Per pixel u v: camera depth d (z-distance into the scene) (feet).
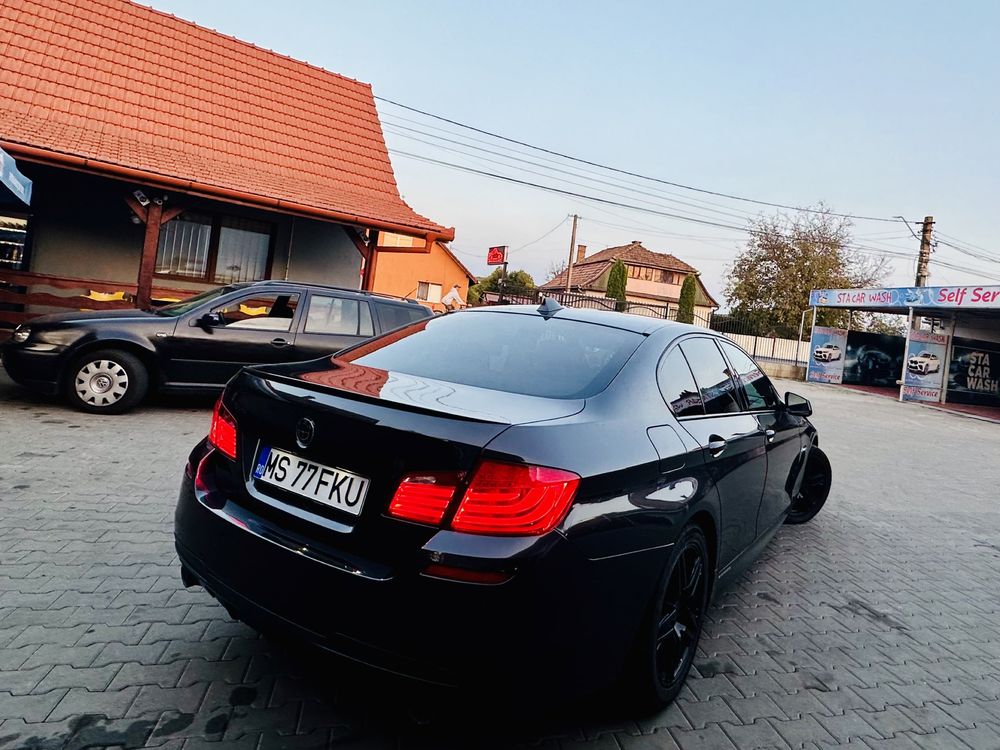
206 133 41.34
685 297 124.77
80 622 9.25
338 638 6.46
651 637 7.90
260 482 7.66
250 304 24.72
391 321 27.37
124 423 21.58
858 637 11.73
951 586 14.98
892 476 28.07
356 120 50.83
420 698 6.28
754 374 13.46
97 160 29.07
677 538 8.21
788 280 136.87
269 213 41.29
